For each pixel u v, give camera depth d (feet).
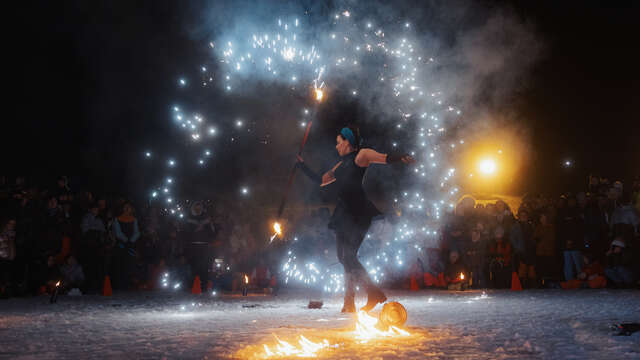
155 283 44.34
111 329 21.13
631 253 39.75
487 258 43.09
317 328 20.47
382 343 16.72
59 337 19.24
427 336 18.07
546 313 24.36
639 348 15.40
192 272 44.73
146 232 45.80
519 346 16.01
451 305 28.96
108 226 44.45
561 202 43.65
